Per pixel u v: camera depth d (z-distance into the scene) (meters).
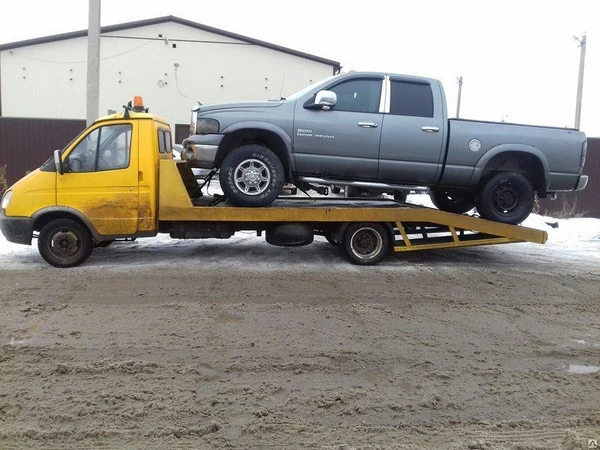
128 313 5.74
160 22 23.98
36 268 7.55
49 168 7.41
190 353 4.79
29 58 23.75
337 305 6.14
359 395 4.12
